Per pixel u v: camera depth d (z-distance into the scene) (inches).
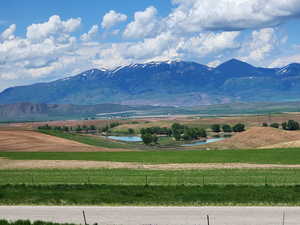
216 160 2972.4
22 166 2696.9
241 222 1200.8
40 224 1107.3
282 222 1197.1
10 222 1154.7
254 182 1881.2
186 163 2822.3
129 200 1475.1
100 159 3122.5
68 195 1552.7
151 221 1219.2
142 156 3294.8
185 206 1391.5
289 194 1519.4
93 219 1244.5
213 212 1310.3
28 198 1519.4
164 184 1830.7
